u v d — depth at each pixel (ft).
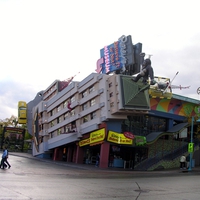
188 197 39.83
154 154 115.96
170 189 47.62
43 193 36.73
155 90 121.29
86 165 116.37
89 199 34.35
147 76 103.71
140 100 106.52
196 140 130.82
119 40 127.44
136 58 122.42
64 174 74.28
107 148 107.86
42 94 202.08
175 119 134.21
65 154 154.30
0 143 237.45
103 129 108.27
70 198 34.22
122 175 79.46
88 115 121.49
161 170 108.27
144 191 44.04
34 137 186.80
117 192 41.55
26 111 204.74
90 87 122.01
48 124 169.68
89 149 132.77
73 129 131.23
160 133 114.32
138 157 116.78
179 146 124.67
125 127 119.96
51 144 159.74
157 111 128.36
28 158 165.99
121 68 124.26
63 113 144.77
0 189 37.63
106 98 108.99
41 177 61.16
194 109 138.62
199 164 127.95
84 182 53.06
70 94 136.26
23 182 47.57
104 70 133.18
